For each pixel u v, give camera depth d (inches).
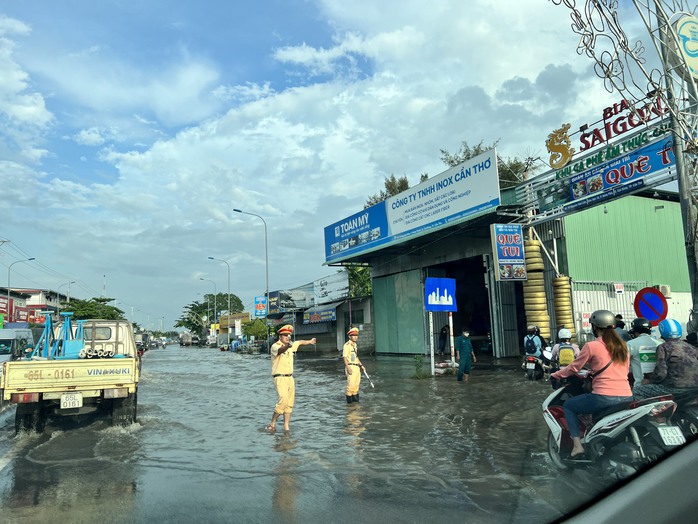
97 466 253.3
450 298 681.0
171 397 533.0
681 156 382.6
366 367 848.3
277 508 189.2
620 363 201.5
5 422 413.7
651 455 166.7
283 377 339.6
